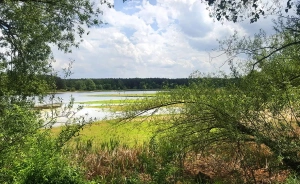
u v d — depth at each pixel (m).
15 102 7.65
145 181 6.59
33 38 12.52
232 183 6.96
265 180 7.04
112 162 8.40
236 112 6.10
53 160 4.26
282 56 6.98
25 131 4.64
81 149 8.94
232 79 6.90
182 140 7.05
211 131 7.19
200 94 6.66
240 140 6.57
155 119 7.10
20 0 11.94
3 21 12.16
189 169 7.80
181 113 6.86
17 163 4.20
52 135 5.29
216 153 7.61
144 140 10.02
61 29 13.17
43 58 12.45
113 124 7.35
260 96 6.02
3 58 12.04
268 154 7.78
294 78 6.69
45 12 12.93
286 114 6.05
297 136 6.22
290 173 6.48
